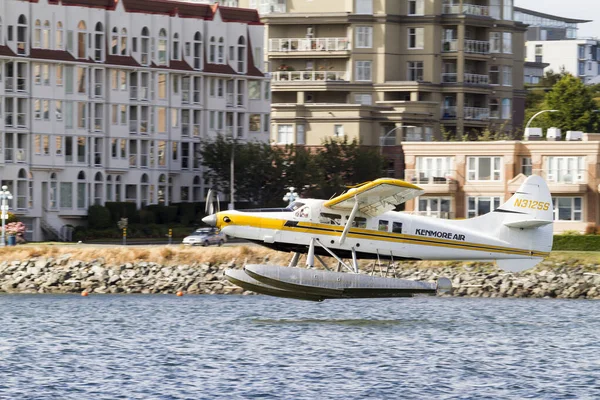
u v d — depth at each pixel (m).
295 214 163.50
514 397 128.62
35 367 142.12
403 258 166.88
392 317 196.00
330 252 164.25
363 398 126.94
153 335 168.75
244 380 135.00
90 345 158.88
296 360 147.62
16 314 195.88
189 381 134.12
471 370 143.12
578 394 130.25
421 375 139.38
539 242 171.25
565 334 173.88
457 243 168.00
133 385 131.88
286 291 163.25
